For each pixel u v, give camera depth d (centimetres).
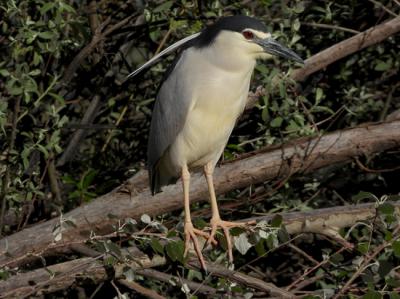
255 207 1117
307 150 1025
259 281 837
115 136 1172
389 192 1168
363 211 914
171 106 984
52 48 1039
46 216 1127
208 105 970
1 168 1059
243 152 1128
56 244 895
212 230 905
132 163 1185
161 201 1038
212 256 1000
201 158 1007
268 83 1059
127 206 1030
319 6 1165
